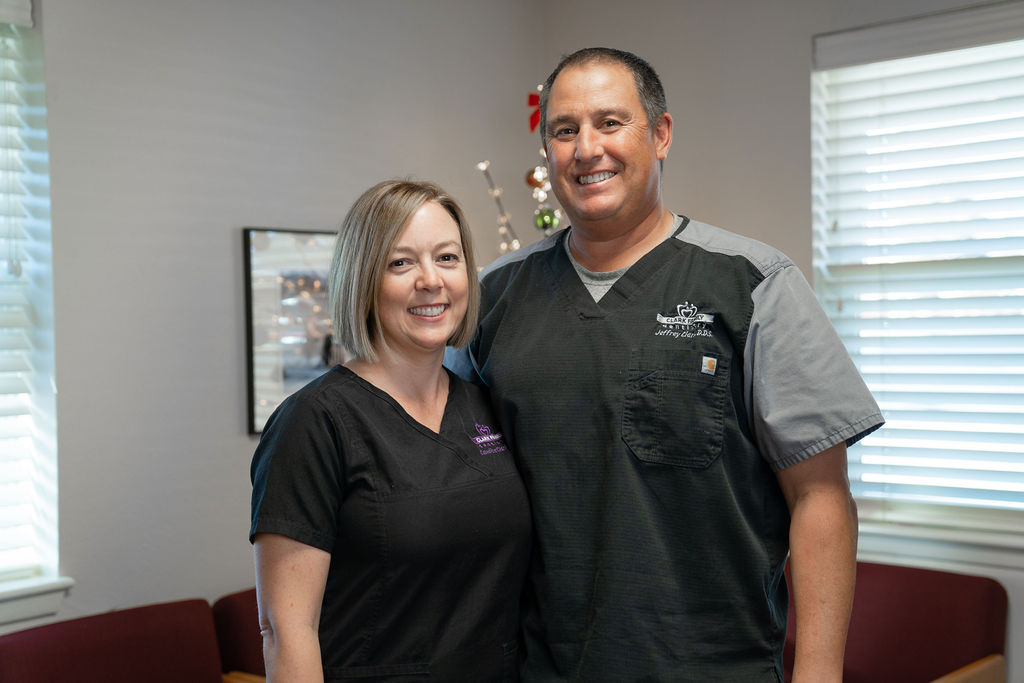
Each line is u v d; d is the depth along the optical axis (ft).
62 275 7.89
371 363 4.95
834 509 4.75
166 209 8.57
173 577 8.61
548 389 5.06
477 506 4.82
